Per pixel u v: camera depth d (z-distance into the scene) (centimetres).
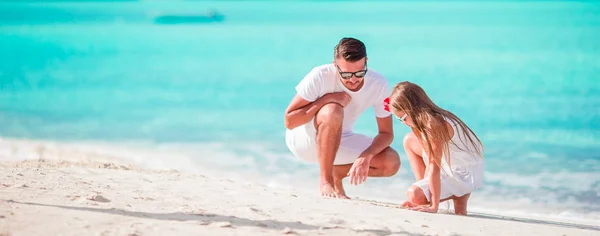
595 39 3103
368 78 586
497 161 892
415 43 3164
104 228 373
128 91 1772
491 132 1123
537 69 2128
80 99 1602
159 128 1195
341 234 400
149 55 2908
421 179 573
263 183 771
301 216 446
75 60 2712
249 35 3981
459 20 4841
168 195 494
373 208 502
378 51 2841
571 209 653
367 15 5934
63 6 8950
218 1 11294
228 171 844
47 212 400
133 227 379
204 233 379
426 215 492
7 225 368
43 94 1694
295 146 630
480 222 481
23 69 2362
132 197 471
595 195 704
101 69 2370
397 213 488
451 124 533
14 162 668
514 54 2594
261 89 1792
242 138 1091
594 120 1209
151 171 635
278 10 7538
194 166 873
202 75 2159
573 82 1805
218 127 1202
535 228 473
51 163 660
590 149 958
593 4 6488
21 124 1223
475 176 550
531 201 686
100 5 9356
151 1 11350
